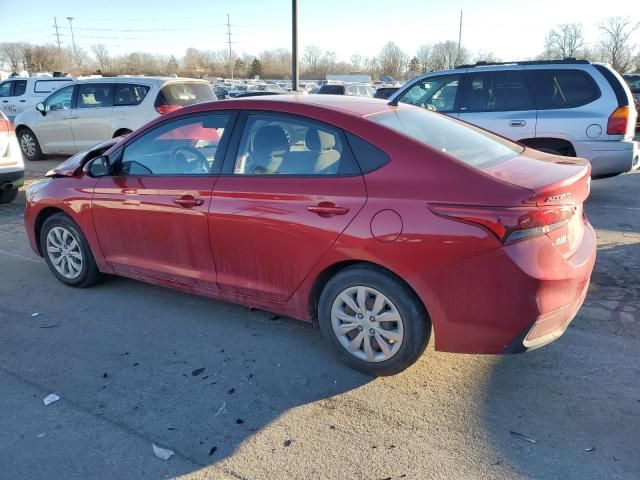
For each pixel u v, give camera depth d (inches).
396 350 124.9
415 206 115.8
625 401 119.6
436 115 155.9
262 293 143.3
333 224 124.8
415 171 118.7
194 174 151.0
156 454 106.8
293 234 131.3
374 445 108.0
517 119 283.3
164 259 160.6
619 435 109.0
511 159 131.7
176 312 169.6
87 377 134.3
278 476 100.5
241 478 100.3
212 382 131.1
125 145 168.2
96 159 173.2
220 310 170.4
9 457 106.3
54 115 471.5
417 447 107.1
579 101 275.0
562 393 123.2
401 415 117.1
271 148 138.6
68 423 116.5
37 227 194.9
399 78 3799.2
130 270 171.0
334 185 126.2
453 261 112.7
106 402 124.0
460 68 301.7
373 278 123.1
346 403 121.8
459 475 99.6
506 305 111.0
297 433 112.2
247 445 109.0
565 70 279.4
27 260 220.4
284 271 136.5
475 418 115.4
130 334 156.0
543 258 111.0
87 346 149.6
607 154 272.5
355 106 140.6
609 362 135.0
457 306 114.7
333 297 130.6
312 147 132.5
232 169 144.1
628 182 354.0
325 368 136.2
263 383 130.3
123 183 164.9
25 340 153.3
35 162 491.5
